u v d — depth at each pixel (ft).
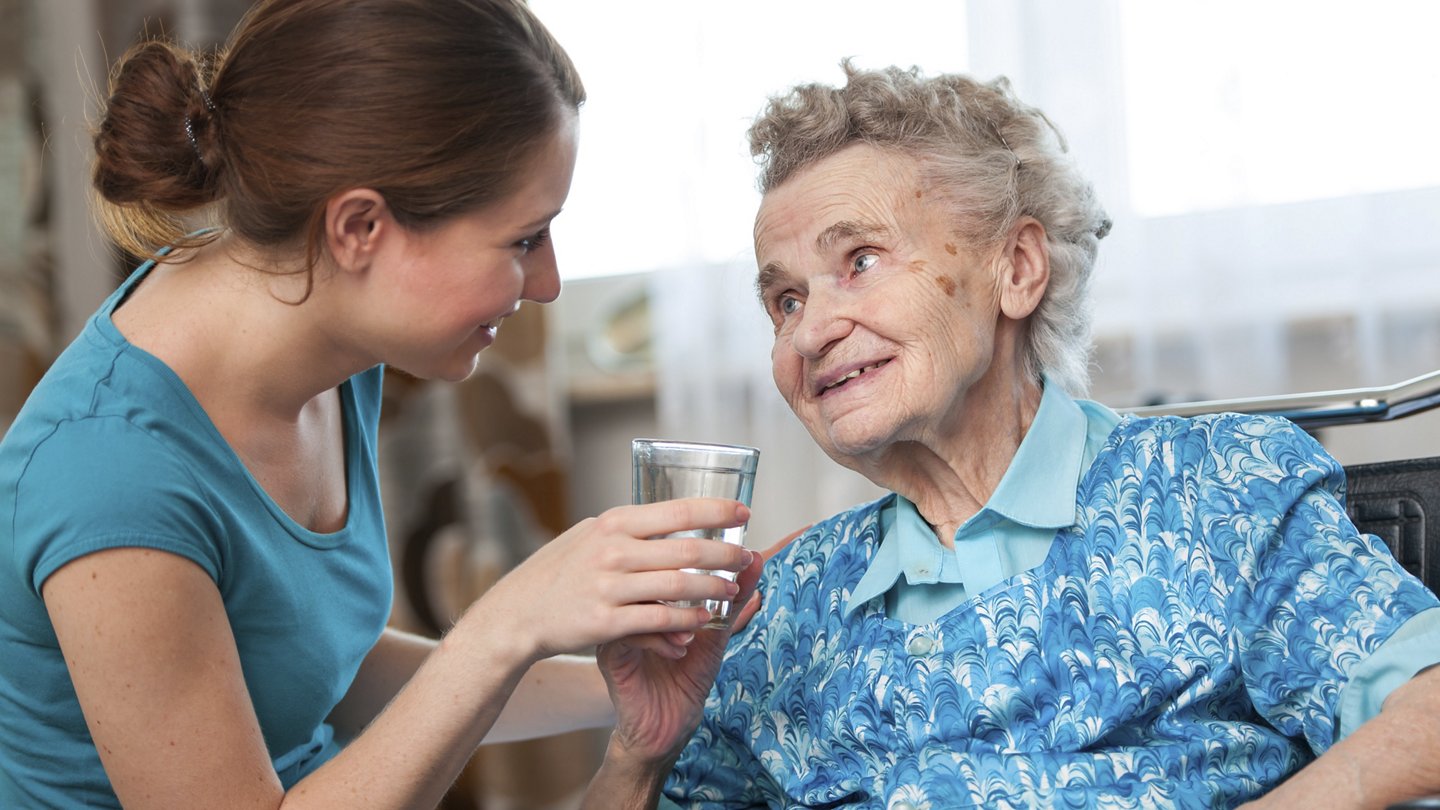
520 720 4.83
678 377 9.32
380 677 4.85
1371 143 7.83
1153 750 3.45
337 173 3.46
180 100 3.67
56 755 3.74
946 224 3.80
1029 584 3.68
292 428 4.10
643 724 3.86
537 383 9.34
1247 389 8.07
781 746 4.03
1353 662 3.30
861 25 8.93
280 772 4.17
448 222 3.54
